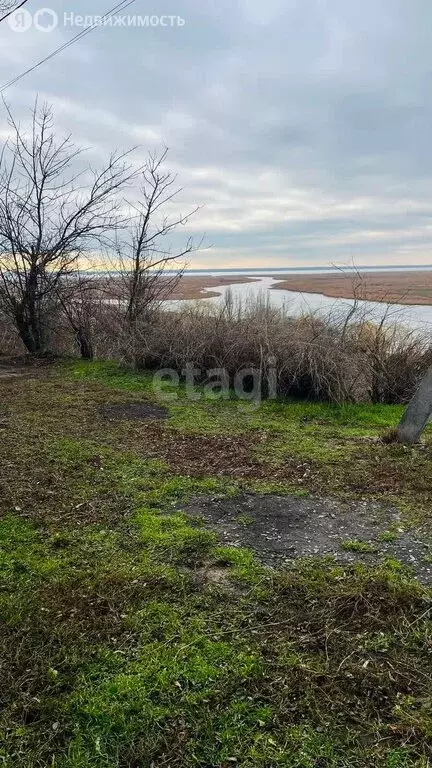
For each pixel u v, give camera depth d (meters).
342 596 2.85
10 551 3.34
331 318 8.12
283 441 5.71
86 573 3.08
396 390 7.77
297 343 7.66
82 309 10.77
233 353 8.06
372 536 3.58
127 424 6.27
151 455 5.19
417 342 7.95
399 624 2.64
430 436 5.96
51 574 3.08
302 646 2.49
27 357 10.88
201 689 2.24
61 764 1.93
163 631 2.60
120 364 9.38
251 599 2.85
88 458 5.02
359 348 7.84
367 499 4.19
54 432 5.85
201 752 1.97
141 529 3.64
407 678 2.30
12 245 10.59
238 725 2.07
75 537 3.53
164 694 2.21
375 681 2.28
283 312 8.71
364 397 7.73
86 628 2.61
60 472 4.66
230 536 3.58
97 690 2.24
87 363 10.04
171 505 4.07
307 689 2.23
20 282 10.88
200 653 2.44
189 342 8.52
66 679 2.29
